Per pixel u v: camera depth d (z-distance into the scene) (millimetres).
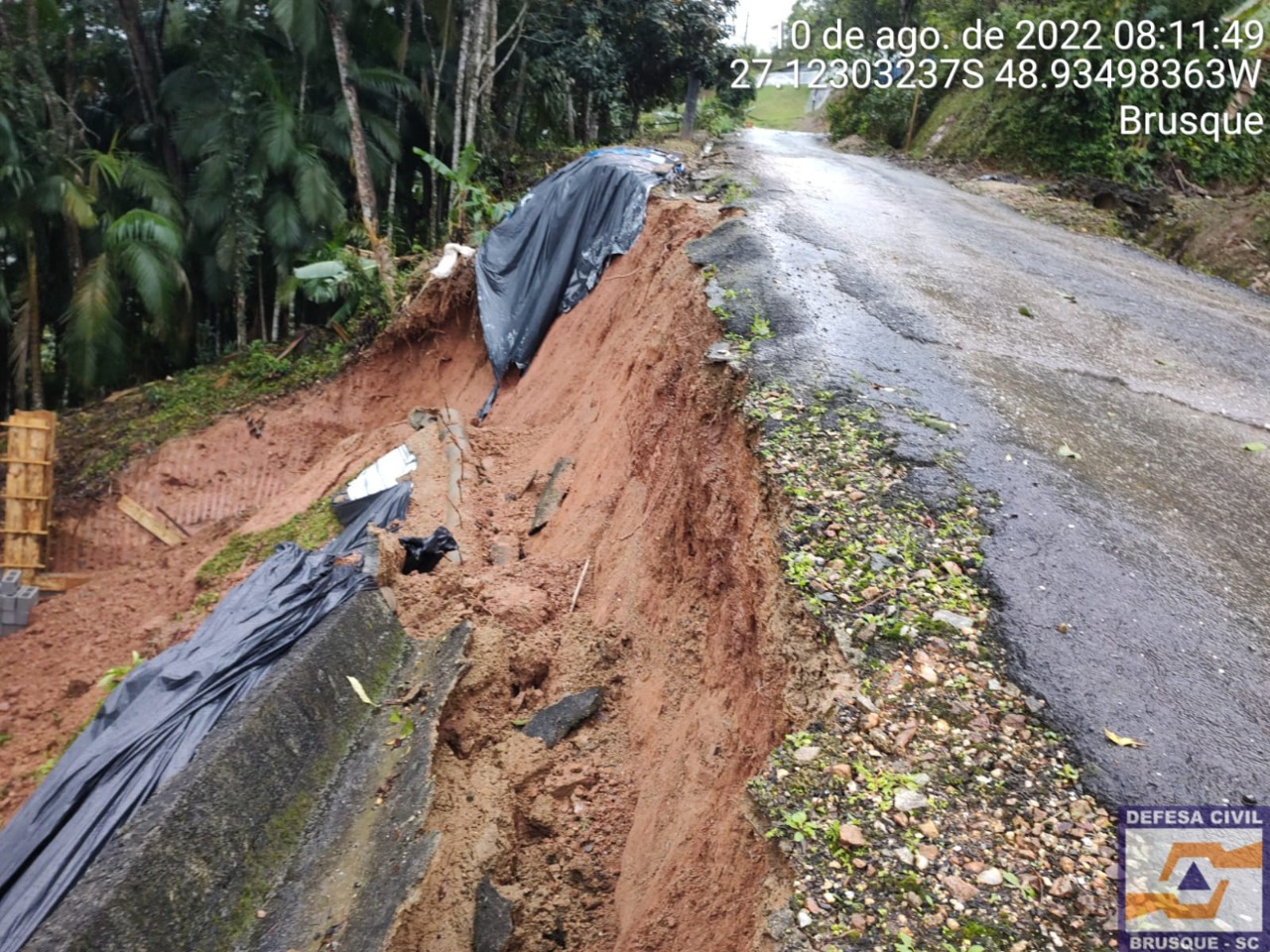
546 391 12359
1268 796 3527
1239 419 6832
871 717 3916
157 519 15844
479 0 18797
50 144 16891
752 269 8836
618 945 4742
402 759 5965
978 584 4648
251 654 6719
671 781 5344
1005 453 5832
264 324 19875
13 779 9656
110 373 18000
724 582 5711
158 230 16859
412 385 16422
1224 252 13430
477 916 4980
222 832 5145
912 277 9328
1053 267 10664
